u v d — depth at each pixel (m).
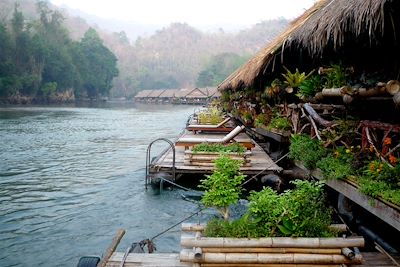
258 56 10.09
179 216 7.10
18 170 11.30
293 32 6.78
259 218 3.78
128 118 35.94
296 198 3.85
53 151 15.12
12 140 18.17
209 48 139.12
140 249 4.58
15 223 6.79
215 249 3.51
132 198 8.28
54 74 67.12
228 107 23.36
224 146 9.23
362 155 5.12
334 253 3.47
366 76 6.46
